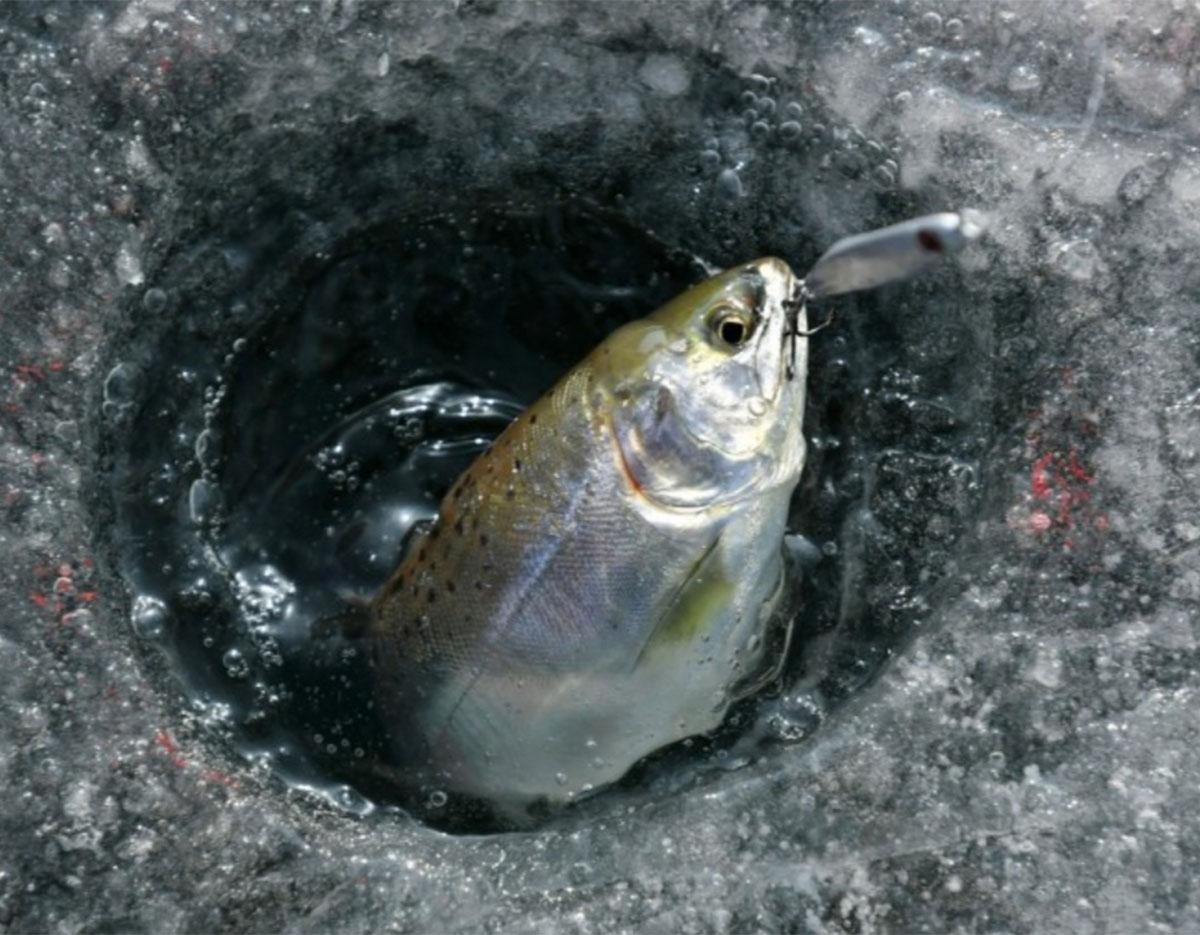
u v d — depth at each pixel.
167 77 1.03
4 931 0.97
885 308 1.05
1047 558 1.00
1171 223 1.02
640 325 1.02
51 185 1.02
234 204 1.05
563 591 1.01
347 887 0.98
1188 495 1.00
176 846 0.98
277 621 1.09
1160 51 1.03
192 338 1.06
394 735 1.05
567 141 1.07
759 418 1.01
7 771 0.99
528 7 1.03
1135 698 0.99
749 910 0.98
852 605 1.04
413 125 1.06
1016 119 1.03
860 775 0.99
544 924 0.98
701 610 1.01
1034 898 0.97
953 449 1.04
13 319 1.02
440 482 1.13
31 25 1.03
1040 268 1.02
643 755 1.04
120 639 1.01
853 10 1.04
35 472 1.01
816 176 1.05
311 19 1.03
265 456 1.10
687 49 1.04
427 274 1.10
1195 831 0.98
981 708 0.99
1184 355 1.01
